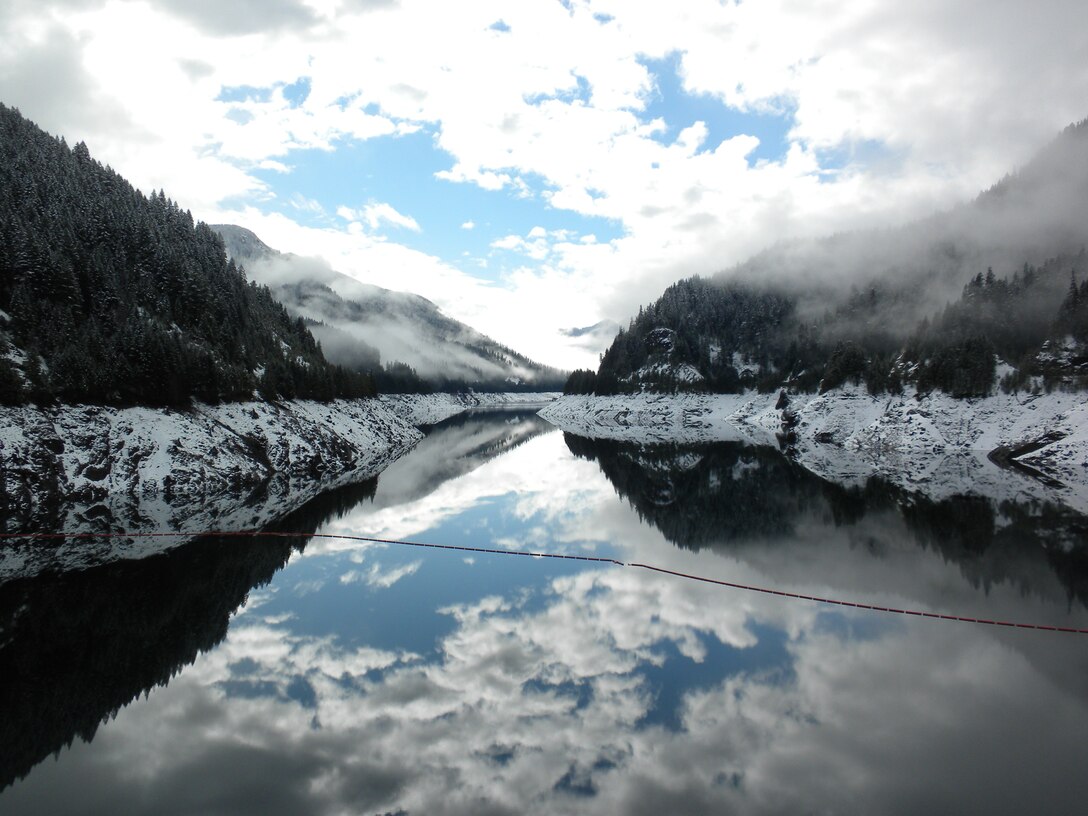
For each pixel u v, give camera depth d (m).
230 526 38.44
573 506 47.44
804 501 49.12
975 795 12.73
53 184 77.06
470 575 29.53
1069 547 33.88
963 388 80.38
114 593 26.02
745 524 40.91
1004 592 26.42
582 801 12.63
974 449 73.56
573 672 18.95
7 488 37.84
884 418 88.19
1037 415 71.19
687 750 14.52
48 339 50.31
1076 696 17.16
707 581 28.59
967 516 41.91
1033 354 76.81
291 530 38.09
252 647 20.84
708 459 77.38
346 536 37.16
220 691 17.72
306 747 14.80
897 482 57.00
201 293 74.38
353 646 20.98
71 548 32.41
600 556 33.19
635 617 23.80
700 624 22.97
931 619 23.39
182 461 48.94
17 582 27.12
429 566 31.11
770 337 177.62
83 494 41.69
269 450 58.81
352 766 14.02
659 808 12.37
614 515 44.12
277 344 84.06
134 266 72.06
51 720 16.06
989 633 21.89
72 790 13.09
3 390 41.91
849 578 28.78
